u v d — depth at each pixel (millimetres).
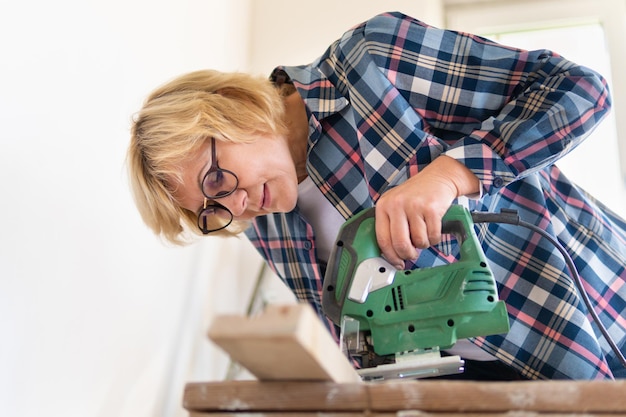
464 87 1188
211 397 710
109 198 1483
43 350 1223
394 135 1195
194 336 1834
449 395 659
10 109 1190
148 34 1687
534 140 1075
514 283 1211
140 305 1570
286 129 1269
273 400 696
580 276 1236
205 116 1172
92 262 1395
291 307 616
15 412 1145
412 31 1219
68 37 1369
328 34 2266
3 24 1188
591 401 633
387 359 977
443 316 957
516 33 2330
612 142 2109
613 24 2225
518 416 645
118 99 1541
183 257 1805
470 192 1064
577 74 1119
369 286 997
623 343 1229
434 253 1185
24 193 1209
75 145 1370
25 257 1197
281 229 1491
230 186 1199
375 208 1035
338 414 680
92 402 1362
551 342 1175
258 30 2324
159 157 1194
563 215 1267
